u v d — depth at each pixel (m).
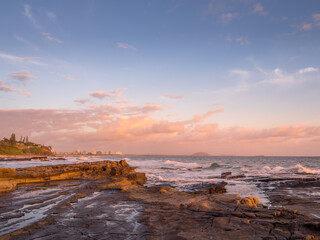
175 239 5.28
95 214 7.75
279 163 65.88
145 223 6.63
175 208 8.44
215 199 9.65
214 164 45.22
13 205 9.15
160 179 22.50
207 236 5.40
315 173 27.08
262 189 16.17
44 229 6.16
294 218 6.72
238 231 5.69
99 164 30.59
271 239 5.15
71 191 12.91
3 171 14.55
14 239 5.43
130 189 13.52
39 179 18.66
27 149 159.25
